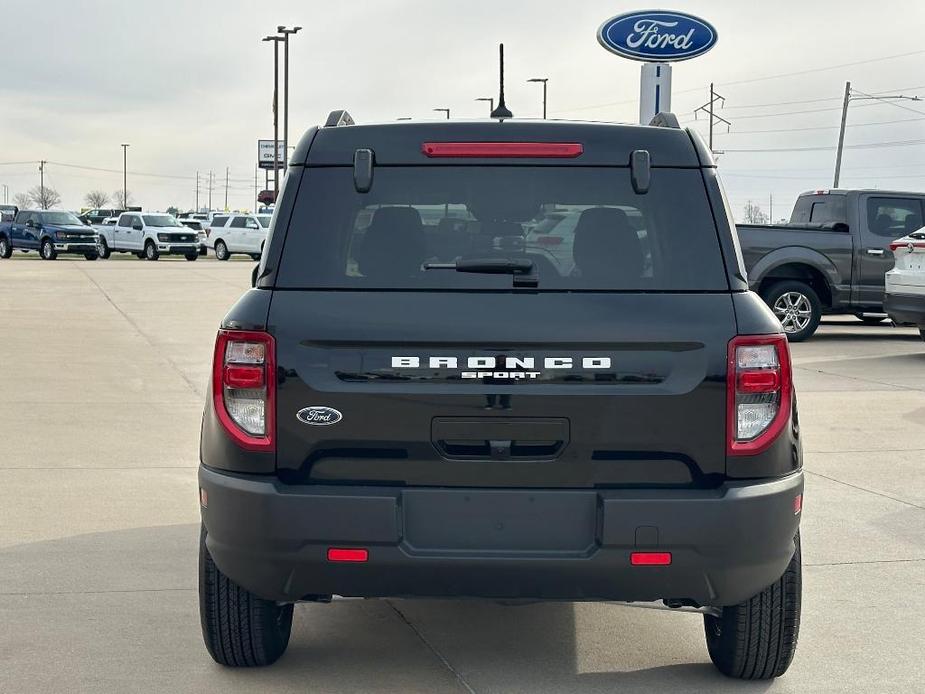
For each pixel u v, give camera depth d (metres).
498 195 3.91
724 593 3.82
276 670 4.49
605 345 3.73
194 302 23.84
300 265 3.83
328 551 3.73
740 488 3.74
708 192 3.89
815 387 12.46
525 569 3.71
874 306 16.89
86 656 4.59
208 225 57.75
